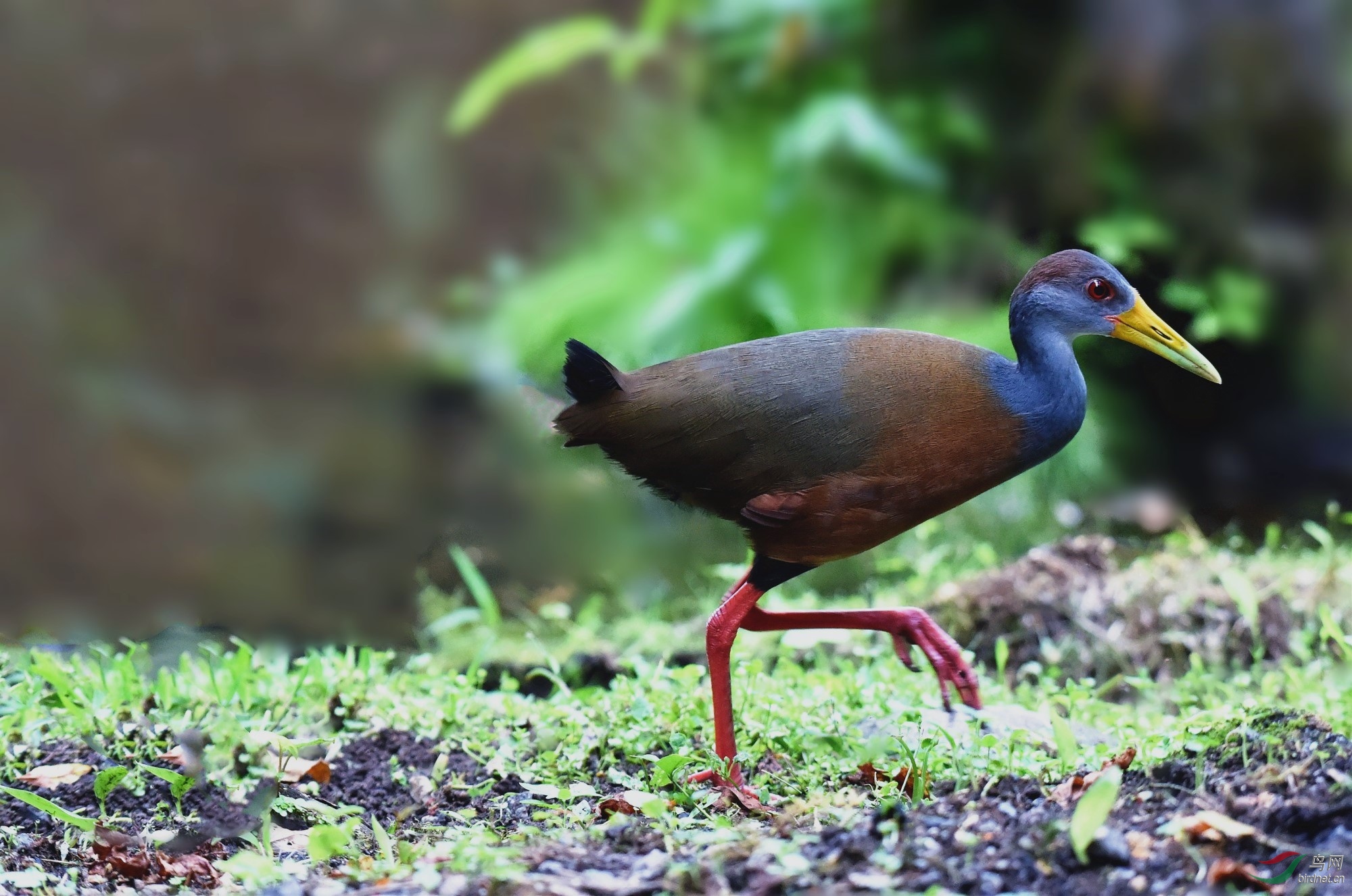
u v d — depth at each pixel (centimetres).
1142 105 1295
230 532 1314
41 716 734
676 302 1309
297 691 793
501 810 670
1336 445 1338
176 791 648
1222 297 1302
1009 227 1354
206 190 1580
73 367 1484
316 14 1641
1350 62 1262
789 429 691
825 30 1375
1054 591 1028
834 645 996
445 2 1638
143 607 1220
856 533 705
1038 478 1303
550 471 1317
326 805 676
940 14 1349
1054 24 1323
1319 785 513
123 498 1348
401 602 1203
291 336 1495
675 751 716
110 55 1608
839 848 510
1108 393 1362
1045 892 466
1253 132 1288
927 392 691
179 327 1516
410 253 1552
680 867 490
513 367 1368
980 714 725
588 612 1089
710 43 1440
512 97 1577
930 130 1340
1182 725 680
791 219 1334
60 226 1552
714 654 709
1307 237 1306
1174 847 480
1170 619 985
